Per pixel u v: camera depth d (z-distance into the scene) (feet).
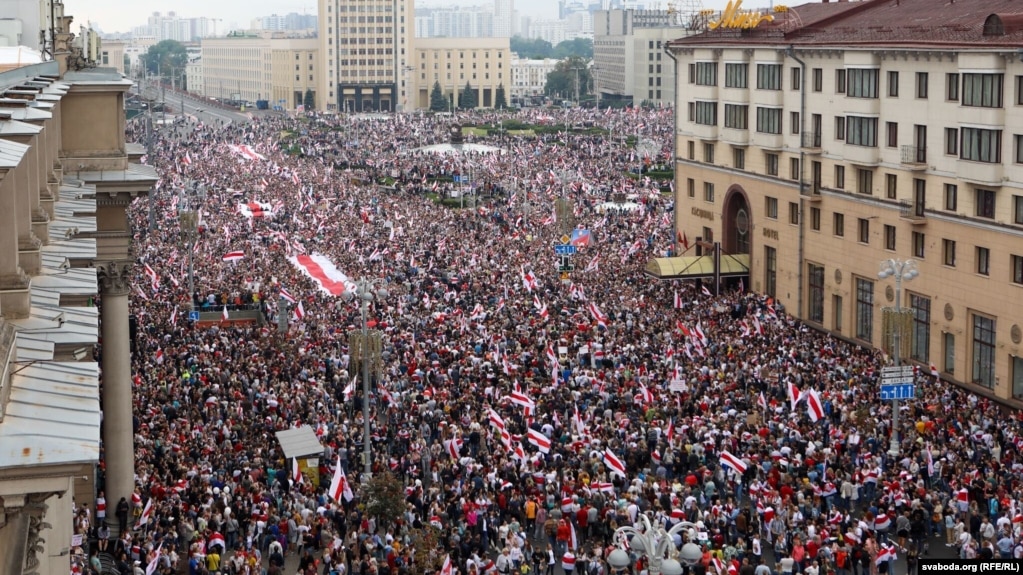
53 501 102.73
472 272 371.56
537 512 186.39
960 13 308.81
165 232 458.50
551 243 429.38
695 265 368.48
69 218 146.61
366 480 191.52
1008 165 266.16
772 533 175.94
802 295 346.95
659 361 264.52
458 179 632.79
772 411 225.76
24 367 69.10
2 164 65.77
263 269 379.96
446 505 187.73
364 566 162.20
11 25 188.85
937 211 288.71
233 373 253.24
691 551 113.50
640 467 205.05
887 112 307.58
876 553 165.58
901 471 195.52
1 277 88.43
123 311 182.80
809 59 337.72
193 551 162.81
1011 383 269.03
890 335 230.89
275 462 203.92
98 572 156.04
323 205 519.60
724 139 383.24
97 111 185.06
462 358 269.23
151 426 215.92
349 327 295.07
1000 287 269.64
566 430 219.61
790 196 350.84
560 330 292.61
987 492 185.88
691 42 398.83
